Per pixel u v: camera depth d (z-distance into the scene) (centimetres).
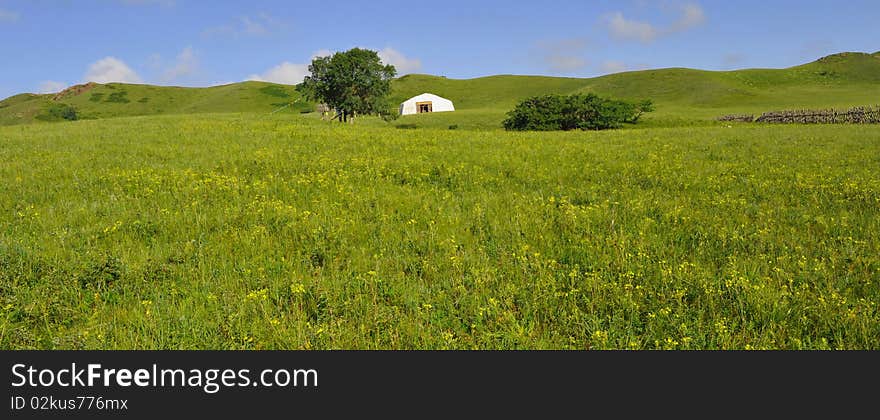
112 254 773
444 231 928
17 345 527
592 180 1497
